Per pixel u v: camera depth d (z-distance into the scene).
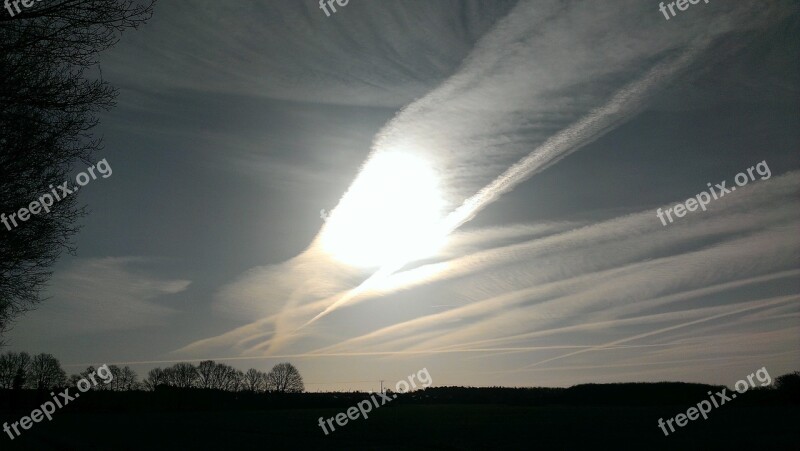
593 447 44.59
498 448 45.56
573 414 84.50
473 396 129.62
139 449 45.94
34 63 14.16
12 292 17.84
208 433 63.19
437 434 58.56
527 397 125.81
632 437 51.31
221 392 123.38
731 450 40.38
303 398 123.06
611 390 121.19
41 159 15.46
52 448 46.09
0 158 14.92
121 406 108.25
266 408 113.75
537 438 52.91
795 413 70.31
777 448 40.75
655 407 94.75
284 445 49.81
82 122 15.45
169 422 81.06
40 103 14.41
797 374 88.00
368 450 45.00
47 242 17.28
